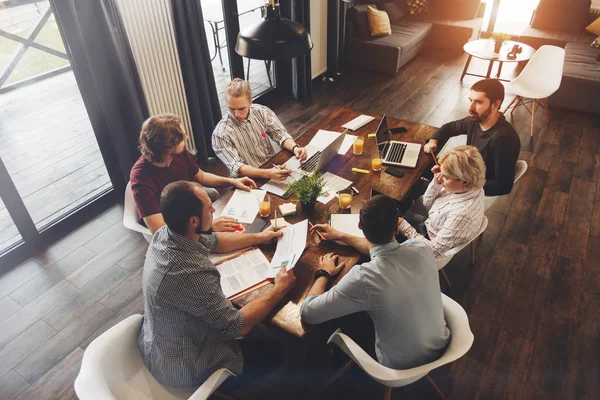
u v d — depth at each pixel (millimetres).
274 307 1757
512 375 2207
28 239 2969
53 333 2484
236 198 2375
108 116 3053
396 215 1546
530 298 2617
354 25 5602
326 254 1984
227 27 4027
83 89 2971
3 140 4367
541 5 5711
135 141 3258
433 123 4559
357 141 2701
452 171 1987
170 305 1521
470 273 2789
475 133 2658
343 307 1574
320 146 2816
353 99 5109
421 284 1553
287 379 2189
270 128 2898
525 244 3008
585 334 2404
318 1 5000
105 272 2879
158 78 3393
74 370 2289
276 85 5137
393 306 1529
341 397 2123
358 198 2352
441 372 2223
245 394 2133
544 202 3387
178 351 1598
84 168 3926
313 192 2166
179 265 1501
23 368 2301
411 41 5590
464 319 1683
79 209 3273
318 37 5270
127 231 3225
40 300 2686
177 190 1467
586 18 5605
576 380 2182
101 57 2881
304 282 1861
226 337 1600
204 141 3889
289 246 1995
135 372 1689
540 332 2416
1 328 2514
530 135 4270
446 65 5855
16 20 5082
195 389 1692
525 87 4207
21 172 3883
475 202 2057
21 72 5348
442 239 2064
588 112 4656
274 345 1944
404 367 1661
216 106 3938
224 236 2012
